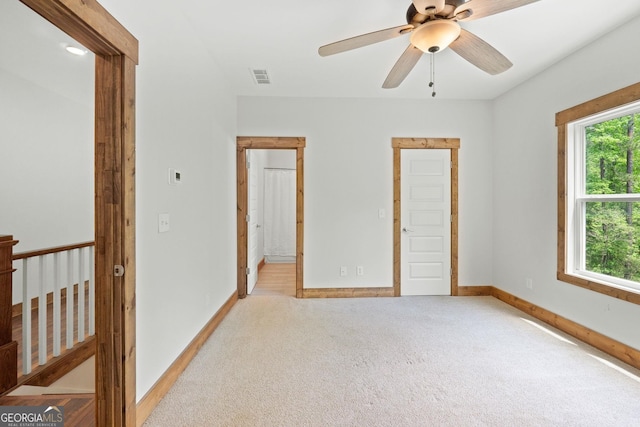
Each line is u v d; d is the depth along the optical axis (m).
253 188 4.46
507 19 2.28
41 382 2.03
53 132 3.66
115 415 1.49
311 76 3.30
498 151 3.92
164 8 1.93
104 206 1.48
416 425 1.64
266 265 6.32
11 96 3.21
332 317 3.21
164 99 1.93
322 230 3.93
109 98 1.48
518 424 1.65
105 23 1.32
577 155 2.88
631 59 2.27
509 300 3.67
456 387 1.98
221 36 2.51
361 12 2.21
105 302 1.49
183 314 2.22
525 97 3.43
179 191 2.15
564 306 2.89
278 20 2.30
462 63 3.00
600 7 2.14
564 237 2.90
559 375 2.12
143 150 1.70
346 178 3.95
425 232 4.04
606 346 2.44
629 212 2.46
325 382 2.03
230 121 3.56
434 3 1.57
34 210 3.43
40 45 2.53
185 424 1.65
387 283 3.99
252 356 2.38
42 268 2.09
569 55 2.82
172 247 2.05
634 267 2.41
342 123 3.94
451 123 4.02
